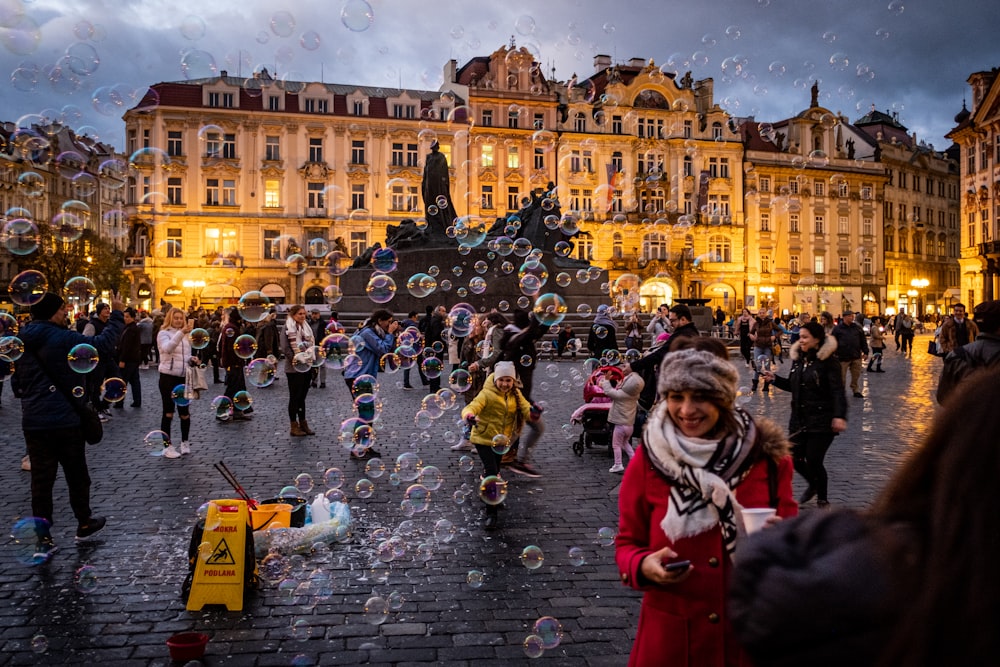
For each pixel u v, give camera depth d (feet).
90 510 19.39
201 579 14.39
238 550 14.51
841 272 206.90
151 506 21.89
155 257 164.25
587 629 13.55
